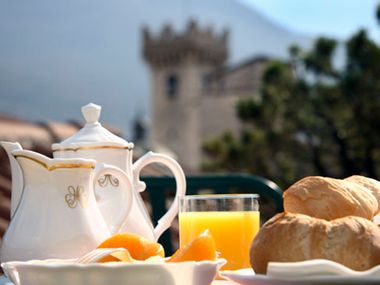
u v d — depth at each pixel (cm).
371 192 88
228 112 3766
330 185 82
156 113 4134
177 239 311
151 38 4191
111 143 106
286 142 1622
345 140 1569
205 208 101
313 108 1566
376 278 68
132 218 104
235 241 100
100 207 102
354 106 1518
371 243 73
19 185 99
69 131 457
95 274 74
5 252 92
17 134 395
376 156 1548
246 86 3719
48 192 92
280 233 76
